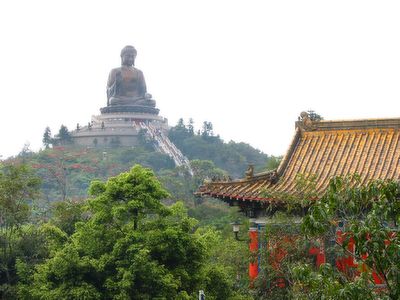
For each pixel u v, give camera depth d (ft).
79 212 164.66
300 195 131.44
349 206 78.69
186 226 138.51
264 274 128.47
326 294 74.49
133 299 128.98
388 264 73.46
